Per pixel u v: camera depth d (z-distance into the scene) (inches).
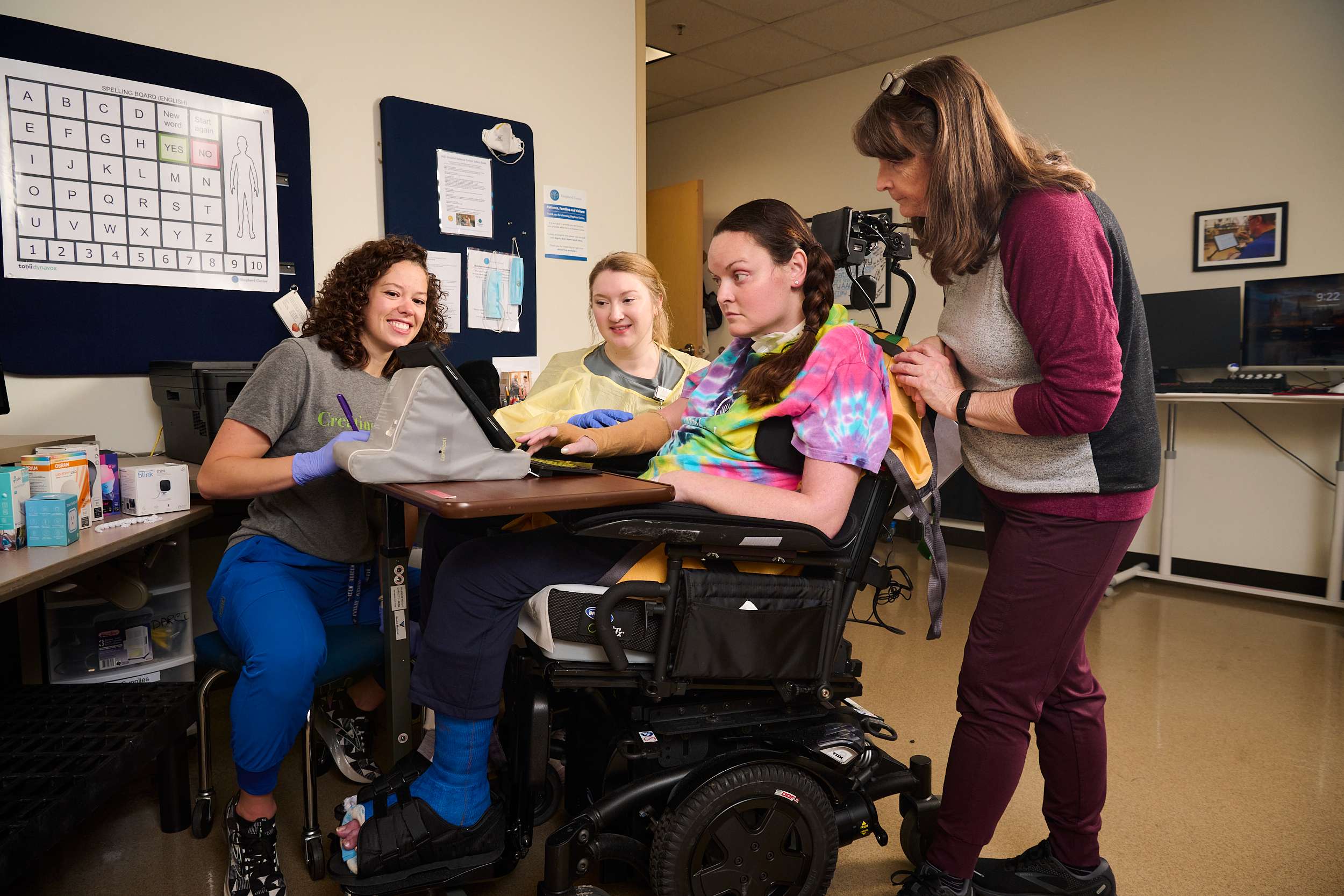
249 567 63.3
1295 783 76.5
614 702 54.9
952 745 52.9
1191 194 150.4
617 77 131.9
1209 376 151.8
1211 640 119.4
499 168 117.6
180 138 91.4
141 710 63.6
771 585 49.6
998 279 48.2
